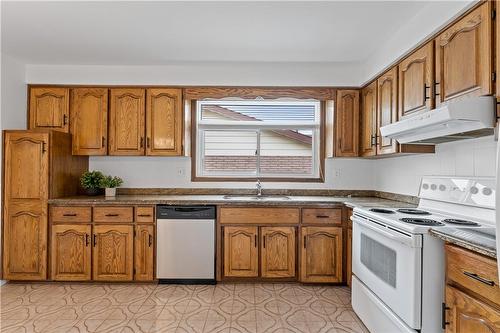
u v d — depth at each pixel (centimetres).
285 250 304
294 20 231
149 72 331
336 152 333
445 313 156
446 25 190
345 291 291
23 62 318
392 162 321
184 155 333
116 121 330
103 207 302
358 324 230
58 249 300
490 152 197
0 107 294
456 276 149
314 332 219
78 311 248
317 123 374
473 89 169
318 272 302
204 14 223
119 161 361
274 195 363
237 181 365
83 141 328
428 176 243
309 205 304
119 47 283
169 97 332
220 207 303
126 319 236
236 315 243
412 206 262
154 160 362
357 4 209
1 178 297
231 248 303
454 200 211
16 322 230
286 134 378
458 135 199
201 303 263
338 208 304
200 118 377
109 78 329
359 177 367
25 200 298
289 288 297
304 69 334
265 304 262
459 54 180
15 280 301
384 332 196
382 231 195
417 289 165
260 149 377
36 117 327
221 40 267
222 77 333
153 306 257
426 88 213
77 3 209
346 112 334
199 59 312
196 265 303
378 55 285
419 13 216
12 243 298
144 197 327
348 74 333
